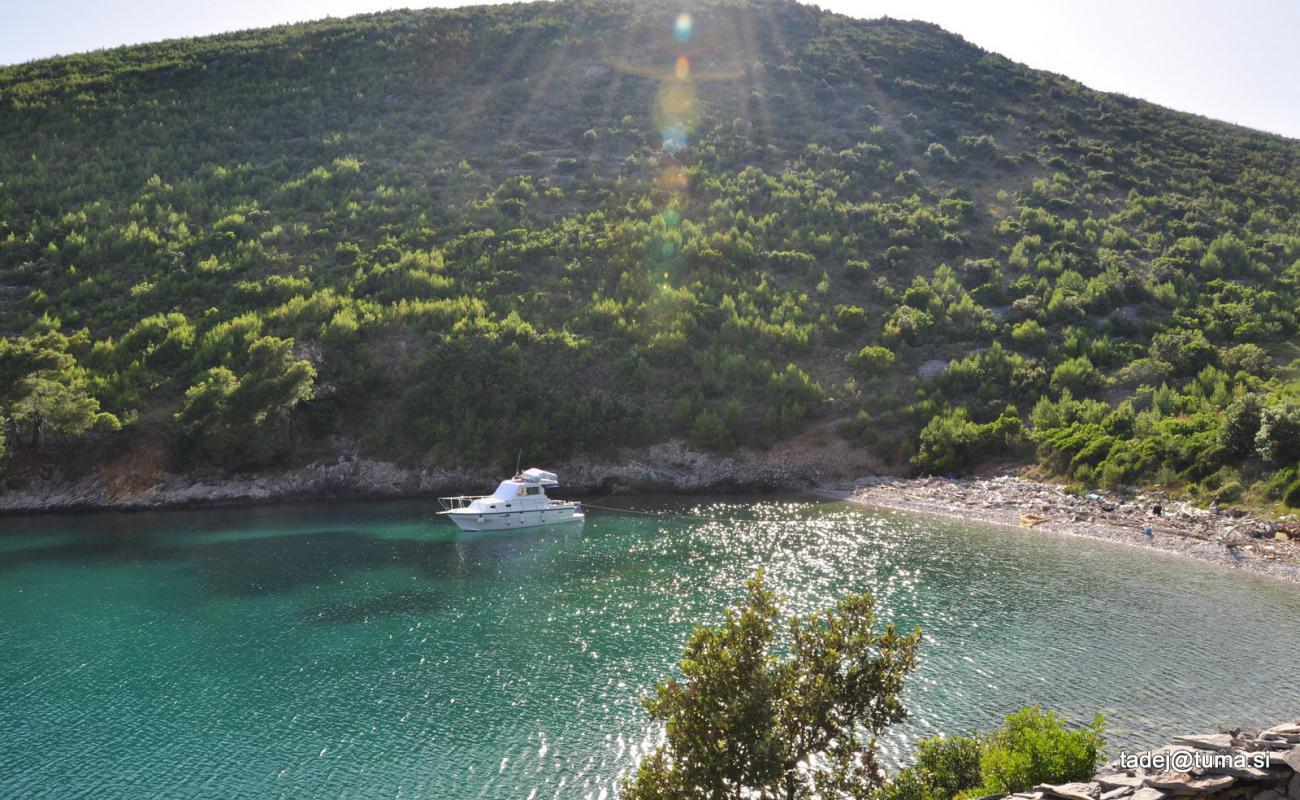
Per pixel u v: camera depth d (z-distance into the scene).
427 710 25.91
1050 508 55.00
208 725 24.89
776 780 12.71
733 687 13.38
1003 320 80.56
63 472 60.50
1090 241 94.19
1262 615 33.81
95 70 121.50
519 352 72.00
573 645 31.69
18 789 21.20
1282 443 48.47
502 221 92.38
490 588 39.62
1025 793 13.75
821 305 83.38
